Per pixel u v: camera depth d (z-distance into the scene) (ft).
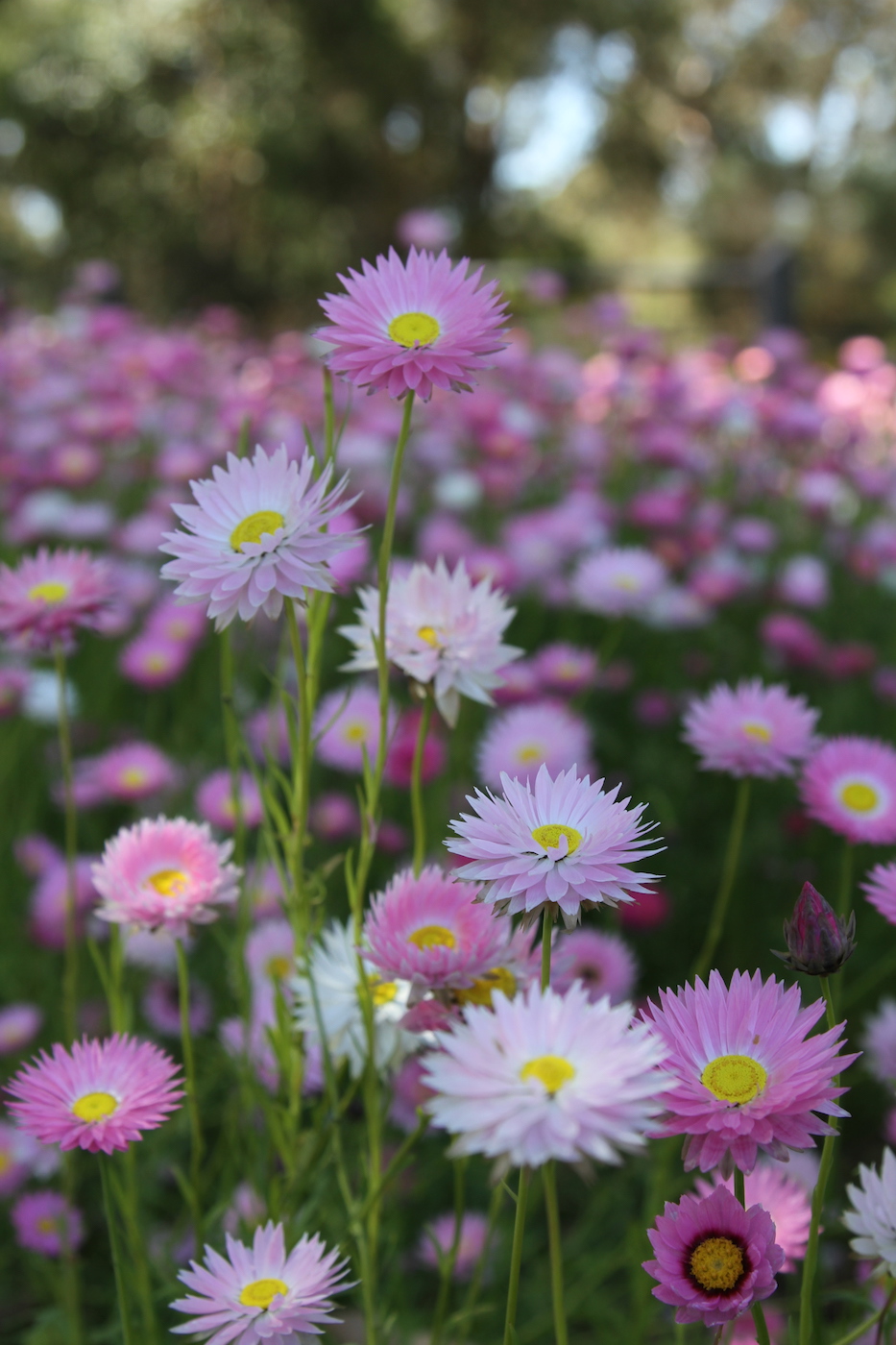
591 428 7.00
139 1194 2.64
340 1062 2.20
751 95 33.01
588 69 27.94
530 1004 1.66
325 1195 2.35
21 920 3.40
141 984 3.09
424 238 8.57
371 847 2.11
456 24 25.81
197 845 2.17
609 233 35.04
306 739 2.13
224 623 1.99
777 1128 1.72
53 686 4.08
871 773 2.46
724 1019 1.76
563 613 4.94
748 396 7.25
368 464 5.62
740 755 2.50
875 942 3.53
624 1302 2.70
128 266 24.40
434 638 2.18
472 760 3.60
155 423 7.04
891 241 34.76
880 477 6.50
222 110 23.71
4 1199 2.78
